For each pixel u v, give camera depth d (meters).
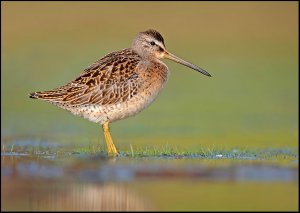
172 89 28.89
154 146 19.05
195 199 12.85
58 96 17.53
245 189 13.48
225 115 26.11
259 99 28.22
